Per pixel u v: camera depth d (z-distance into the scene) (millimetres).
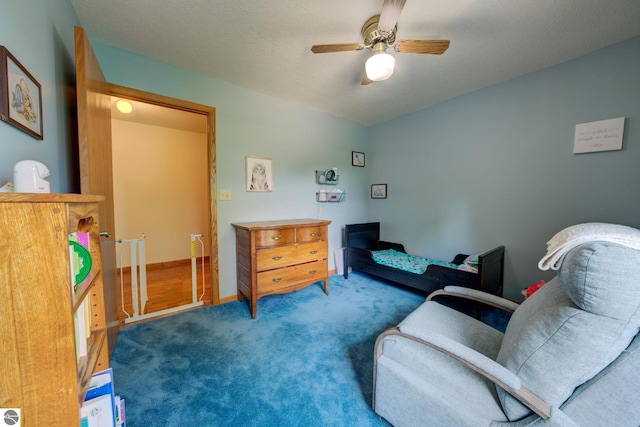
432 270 2412
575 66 1937
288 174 2898
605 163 1838
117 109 3104
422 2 1375
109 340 1548
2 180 760
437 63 2012
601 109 1834
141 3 1415
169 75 2064
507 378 773
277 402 1257
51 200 592
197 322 2072
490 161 2463
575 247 792
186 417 1165
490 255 2098
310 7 1434
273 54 1919
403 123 3277
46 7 1111
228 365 1534
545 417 703
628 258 653
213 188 2352
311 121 3066
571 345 710
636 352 673
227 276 2484
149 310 2266
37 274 591
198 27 1618
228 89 2391
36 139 1007
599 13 1459
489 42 1742
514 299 2344
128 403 1234
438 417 927
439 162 2895
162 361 1566
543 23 1549
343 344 1764
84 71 1195
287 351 1679
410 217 3236
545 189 2131
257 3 1406
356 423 1145
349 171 3545
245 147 2541
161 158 3908
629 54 1715
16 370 582
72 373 630
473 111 2570
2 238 561
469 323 1288
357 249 3180
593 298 675
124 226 3631
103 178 1525
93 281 905
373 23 1526
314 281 2562
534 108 2160
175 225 4062
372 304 2441
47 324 602
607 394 696
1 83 744
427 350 1076
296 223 2391
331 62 2021
